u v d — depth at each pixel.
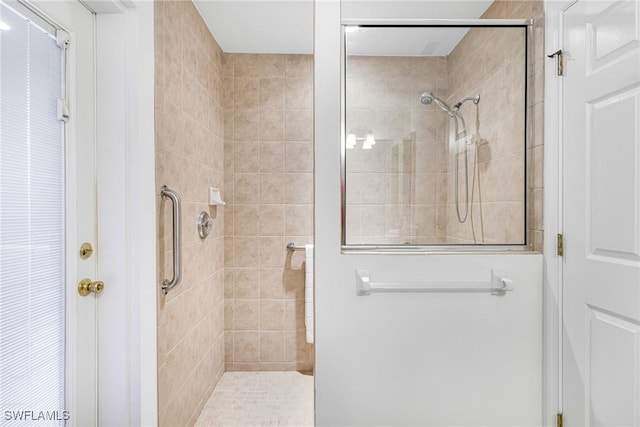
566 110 1.32
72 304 1.24
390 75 1.42
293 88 2.74
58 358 1.19
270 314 2.75
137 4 1.38
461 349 1.39
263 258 2.74
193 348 2.04
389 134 1.42
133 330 1.39
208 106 2.34
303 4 2.10
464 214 1.45
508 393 1.40
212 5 2.10
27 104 1.07
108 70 1.37
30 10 1.07
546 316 1.39
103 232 1.37
